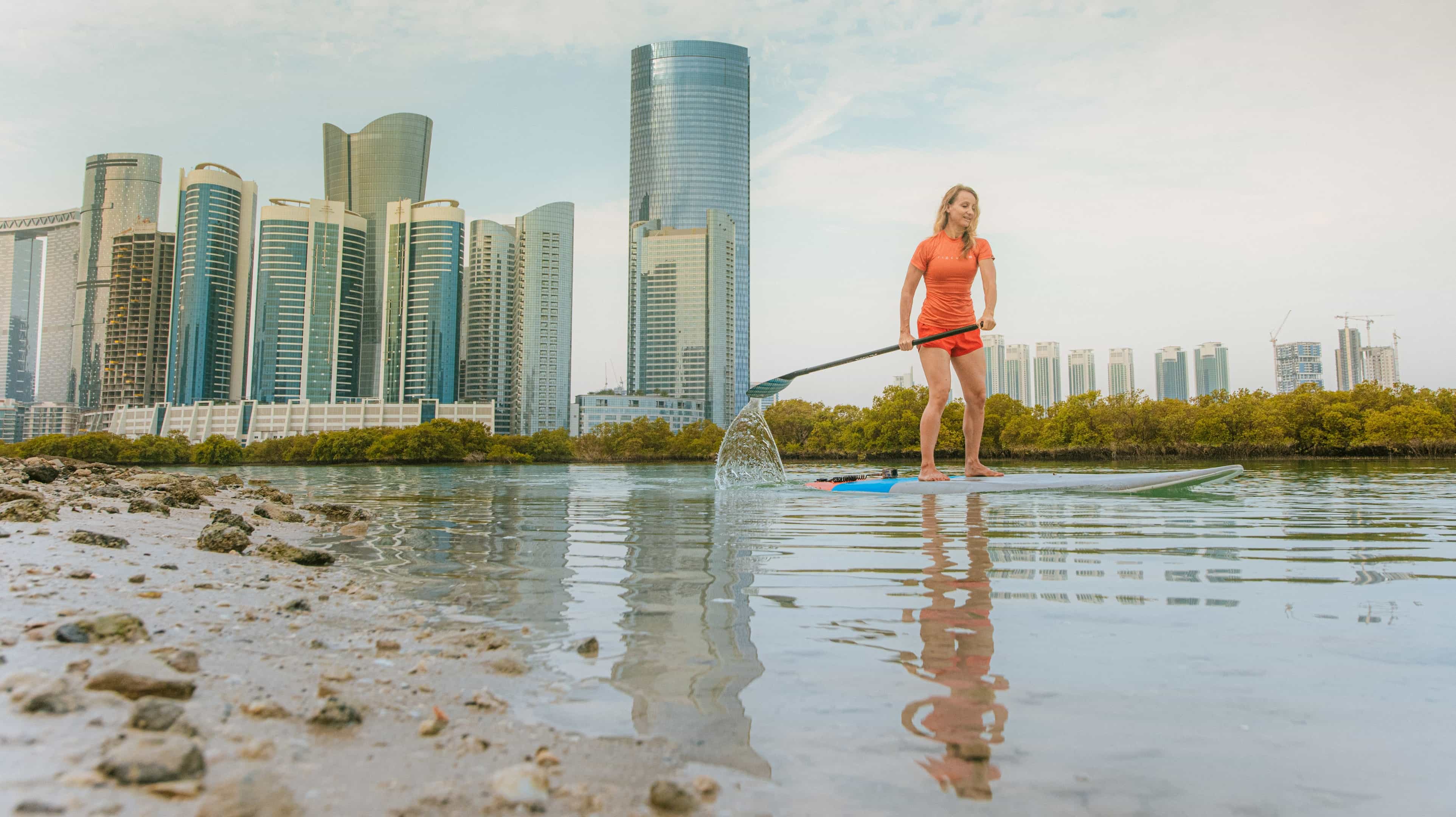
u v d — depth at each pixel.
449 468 49.19
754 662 3.22
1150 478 14.54
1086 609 4.22
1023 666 3.15
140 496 10.20
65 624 3.22
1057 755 2.27
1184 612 4.13
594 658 3.28
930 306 14.66
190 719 2.35
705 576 5.35
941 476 14.56
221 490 13.60
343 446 98.44
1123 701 2.75
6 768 1.93
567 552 6.66
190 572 5.07
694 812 1.89
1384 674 3.05
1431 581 5.05
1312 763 2.22
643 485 18.91
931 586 4.93
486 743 2.31
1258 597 4.54
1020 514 9.75
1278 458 61.16
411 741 2.32
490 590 4.86
